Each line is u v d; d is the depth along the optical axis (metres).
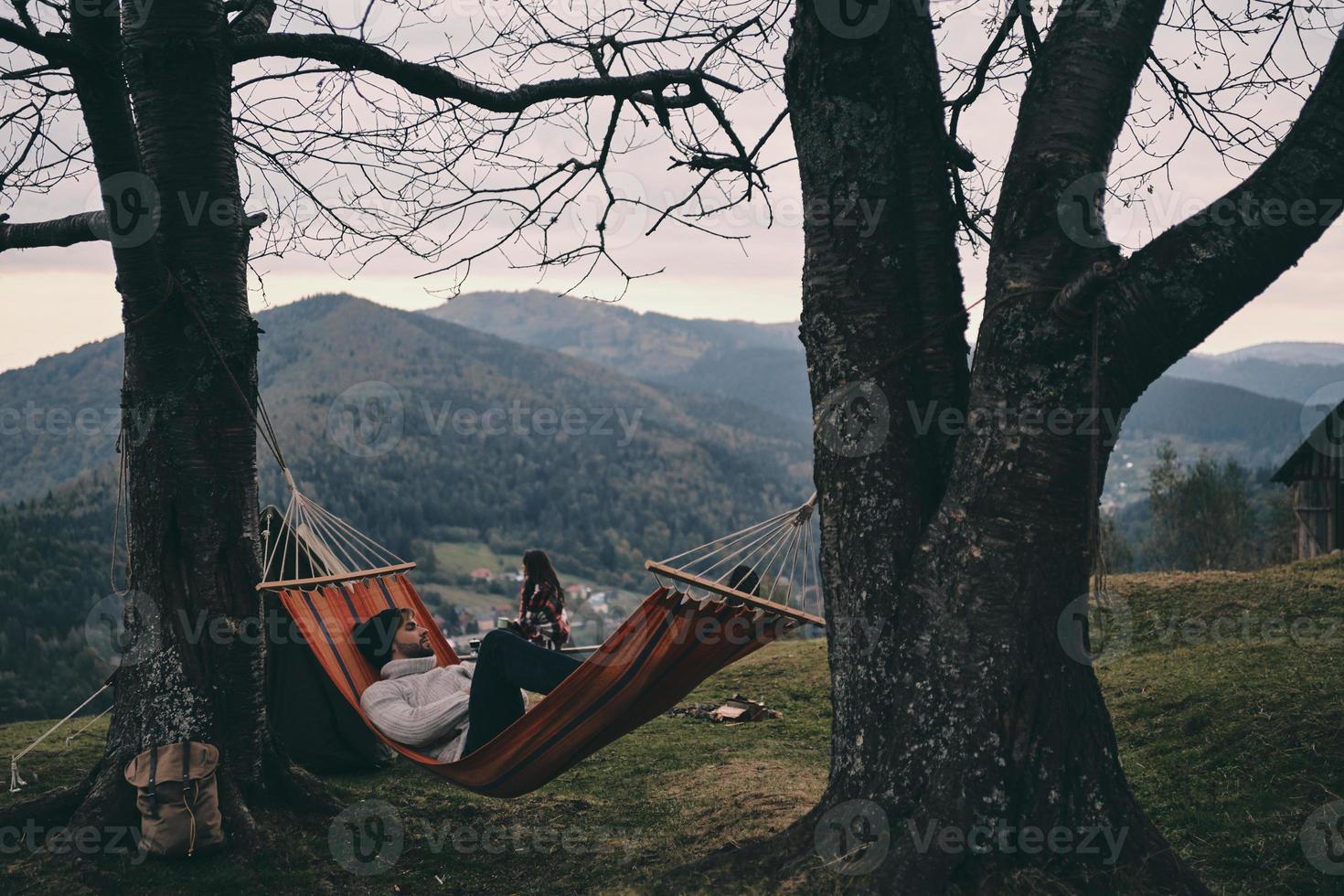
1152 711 6.58
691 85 6.71
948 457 4.26
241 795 5.28
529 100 6.16
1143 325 3.82
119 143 4.71
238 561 5.39
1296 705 5.78
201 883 4.72
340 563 5.98
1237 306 3.87
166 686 5.19
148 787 4.88
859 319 4.22
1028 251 3.91
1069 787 3.79
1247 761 5.31
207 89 5.18
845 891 3.67
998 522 3.89
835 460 4.26
